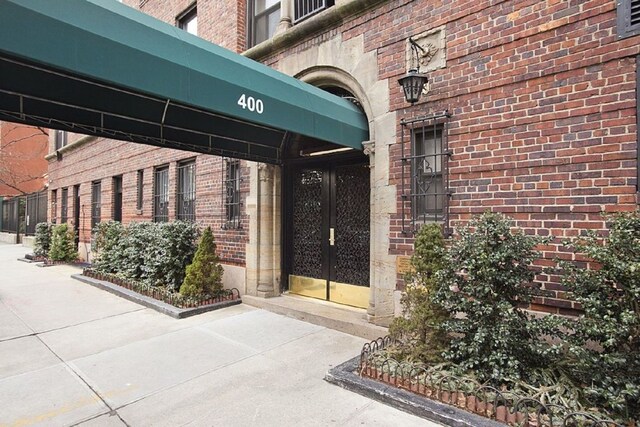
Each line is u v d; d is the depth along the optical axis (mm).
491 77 3902
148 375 3662
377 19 4867
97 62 2594
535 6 3639
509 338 2906
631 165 3105
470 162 4020
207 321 5449
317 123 4297
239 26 6930
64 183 14695
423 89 4355
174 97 3020
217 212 7340
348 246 5859
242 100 3523
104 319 5609
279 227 6535
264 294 6336
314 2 5867
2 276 9555
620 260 2568
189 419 2895
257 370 3760
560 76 3484
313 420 2855
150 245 7551
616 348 2686
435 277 3396
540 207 3562
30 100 3508
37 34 2338
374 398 3148
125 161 10648
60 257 11961
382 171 4750
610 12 3234
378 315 4762
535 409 2654
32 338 4762
